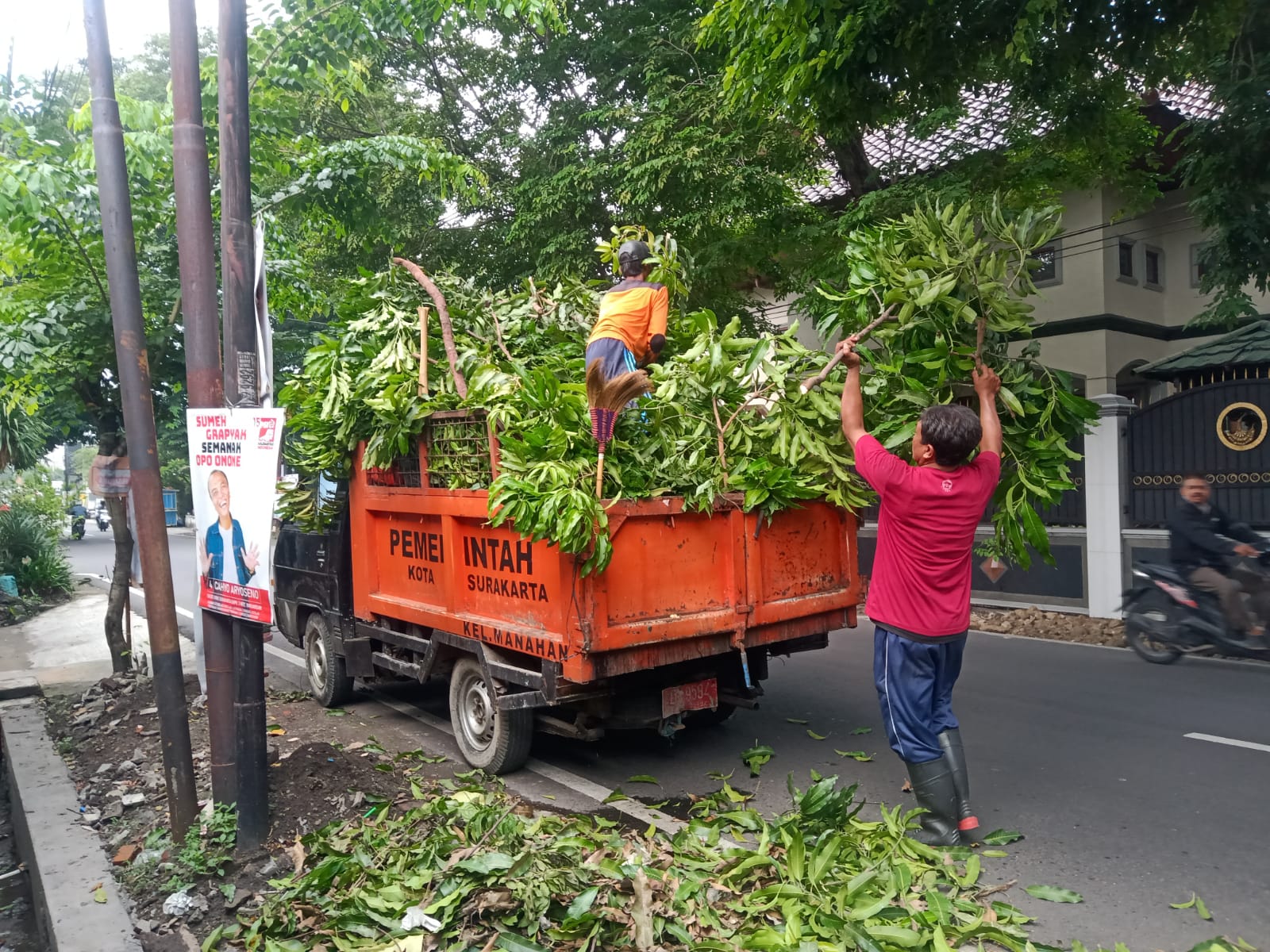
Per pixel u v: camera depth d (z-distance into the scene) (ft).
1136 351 53.06
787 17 20.62
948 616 12.91
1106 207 51.08
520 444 14.33
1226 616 25.29
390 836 12.97
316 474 22.80
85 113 20.03
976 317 14.89
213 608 13.44
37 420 37.32
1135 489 34.63
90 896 12.29
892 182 37.68
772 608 17.06
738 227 37.68
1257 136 22.61
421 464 18.25
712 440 16.72
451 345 17.95
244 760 13.23
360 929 10.51
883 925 10.56
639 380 14.02
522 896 10.51
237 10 13.24
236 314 13.28
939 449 12.80
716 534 16.40
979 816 14.89
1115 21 20.08
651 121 36.70
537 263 40.06
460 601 17.47
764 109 26.99
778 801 15.85
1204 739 18.99
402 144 24.58
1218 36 21.31
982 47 20.80
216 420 13.08
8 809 19.11
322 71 24.36
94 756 18.35
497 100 46.52
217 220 23.59
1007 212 15.28
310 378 20.03
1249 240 25.54
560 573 14.48
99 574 63.72
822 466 17.04
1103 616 33.65
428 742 20.07
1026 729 19.88
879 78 22.00
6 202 18.44
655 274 19.52
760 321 43.47
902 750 13.25
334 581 22.30
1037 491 15.16
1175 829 14.21
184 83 13.14
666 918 10.59
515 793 16.51
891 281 14.66
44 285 22.40
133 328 13.65
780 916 11.03
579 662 14.42
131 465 13.65
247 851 13.14
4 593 42.34
